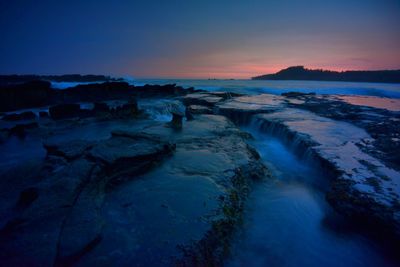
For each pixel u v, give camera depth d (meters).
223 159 7.32
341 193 5.62
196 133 10.64
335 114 14.29
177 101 25.91
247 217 5.36
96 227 3.90
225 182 5.81
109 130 13.89
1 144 11.12
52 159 7.09
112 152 6.50
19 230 3.80
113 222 4.20
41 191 4.87
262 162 8.82
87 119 16.53
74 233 3.73
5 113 19.47
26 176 6.62
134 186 5.57
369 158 7.32
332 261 4.28
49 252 3.35
